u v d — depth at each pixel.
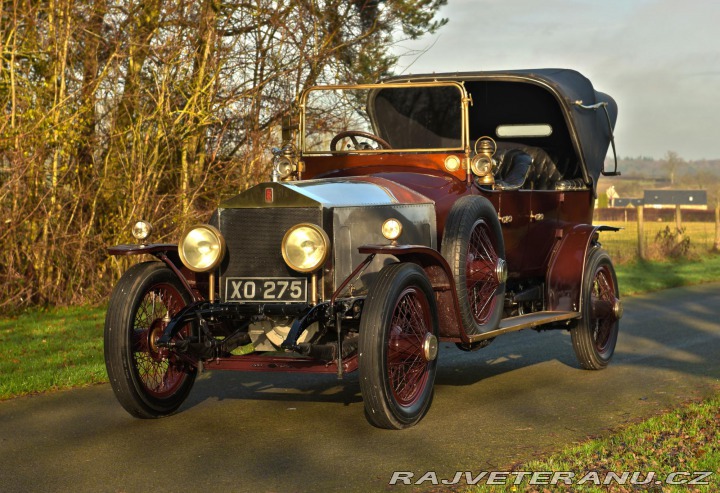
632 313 11.27
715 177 115.38
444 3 14.67
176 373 5.85
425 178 6.45
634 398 6.19
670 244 21.05
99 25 11.94
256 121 12.65
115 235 11.99
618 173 8.77
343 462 4.59
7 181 11.05
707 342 8.80
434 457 4.67
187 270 5.80
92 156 12.05
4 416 5.75
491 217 6.29
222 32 12.48
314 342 5.51
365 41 14.19
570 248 7.55
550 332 9.75
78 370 7.18
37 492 4.13
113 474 4.41
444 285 5.71
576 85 7.94
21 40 11.58
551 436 5.11
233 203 5.46
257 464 4.57
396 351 5.20
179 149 12.43
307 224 5.16
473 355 8.26
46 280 11.72
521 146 8.66
